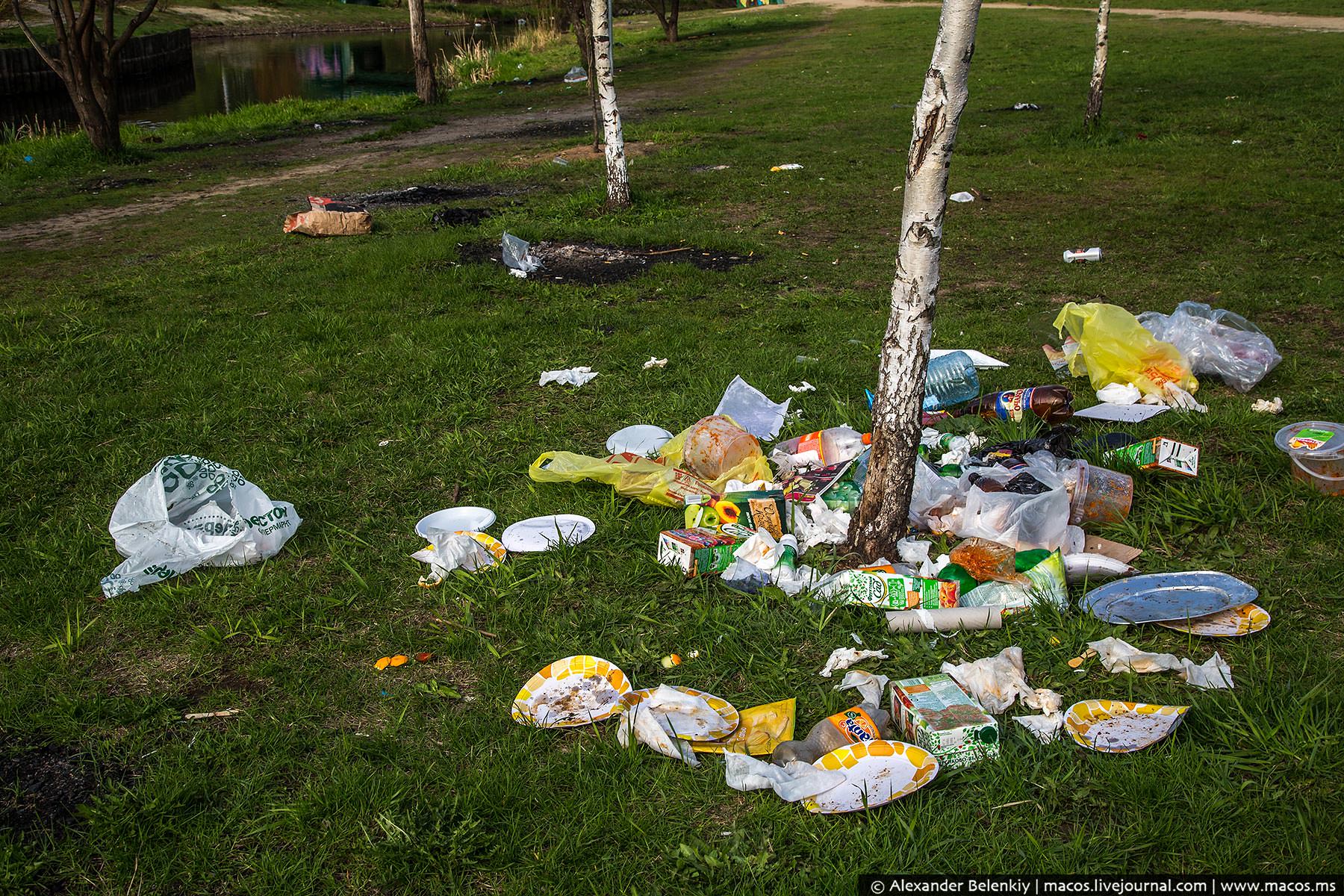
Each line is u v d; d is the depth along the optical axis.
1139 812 2.63
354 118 20.41
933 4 40.56
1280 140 12.34
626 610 3.67
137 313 7.58
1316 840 2.52
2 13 33.69
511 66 28.61
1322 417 4.90
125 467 4.97
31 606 3.81
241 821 2.78
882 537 3.81
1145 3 34.06
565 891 2.52
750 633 3.52
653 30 38.38
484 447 5.07
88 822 2.79
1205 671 3.12
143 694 3.33
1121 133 13.51
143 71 34.16
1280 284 7.00
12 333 7.14
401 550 4.15
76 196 13.04
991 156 12.64
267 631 3.62
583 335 6.65
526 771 2.90
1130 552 3.85
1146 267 7.67
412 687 3.32
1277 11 29.33
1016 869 2.49
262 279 8.39
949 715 2.90
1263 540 3.90
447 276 8.16
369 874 2.60
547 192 11.72
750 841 2.63
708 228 9.60
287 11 53.00
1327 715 2.87
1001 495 3.89
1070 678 3.21
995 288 7.41
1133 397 5.14
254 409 5.63
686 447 4.61
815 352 6.13
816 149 13.66
